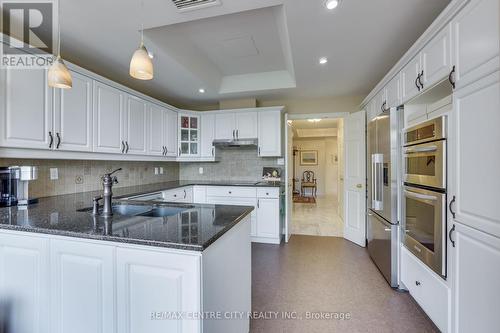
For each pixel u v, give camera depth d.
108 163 2.97
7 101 1.63
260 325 1.77
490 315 1.12
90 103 2.28
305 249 3.35
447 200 1.49
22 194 1.90
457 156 1.37
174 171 4.45
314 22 1.89
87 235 1.10
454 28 1.40
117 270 1.07
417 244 1.87
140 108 3.02
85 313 1.13
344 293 2.20
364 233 3.41
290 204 4.07
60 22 1.86
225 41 2.63
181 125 3.93
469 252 1.27
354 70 2.87
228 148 4.39
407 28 1.98
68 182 2.45
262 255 3.13
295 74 2.98
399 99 2.21
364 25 1.94
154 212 1.89
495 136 1.08
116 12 1.75
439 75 1.56
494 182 1.09
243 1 1.64
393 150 2.23
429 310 1.70
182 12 1.76
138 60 1.31
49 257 1.19
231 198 3.75
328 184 9.61
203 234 1.09
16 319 1.25
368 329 1.72
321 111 4.07
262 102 4.29
